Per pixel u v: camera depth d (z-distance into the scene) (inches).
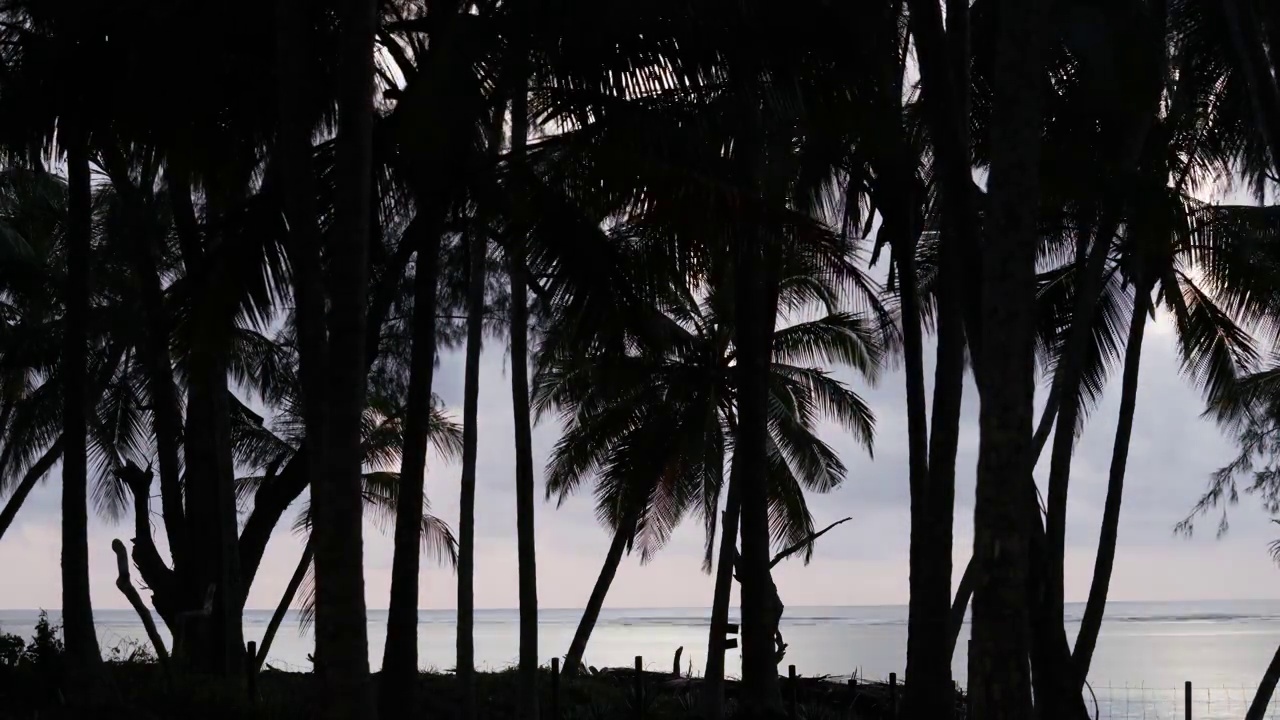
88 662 545.3
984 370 383.2
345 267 397.1
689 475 1165.1
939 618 514.9
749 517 666.2
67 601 548.1
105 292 912.3
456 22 472.7
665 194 463.5
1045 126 587.5
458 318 1022.4
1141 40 567.5
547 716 743.7
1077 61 574.9
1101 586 657.0
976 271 487.8
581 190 492.1
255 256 502.0
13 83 535.2
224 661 745.6
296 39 419.8
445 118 457.1
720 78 481.1
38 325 932.6
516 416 689.6
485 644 3516.2
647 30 467.2
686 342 975.0
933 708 507.8
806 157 609.0
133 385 964.0
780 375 1095.0
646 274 506.3
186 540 786.2
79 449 554.6
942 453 523.5
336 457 388.5
